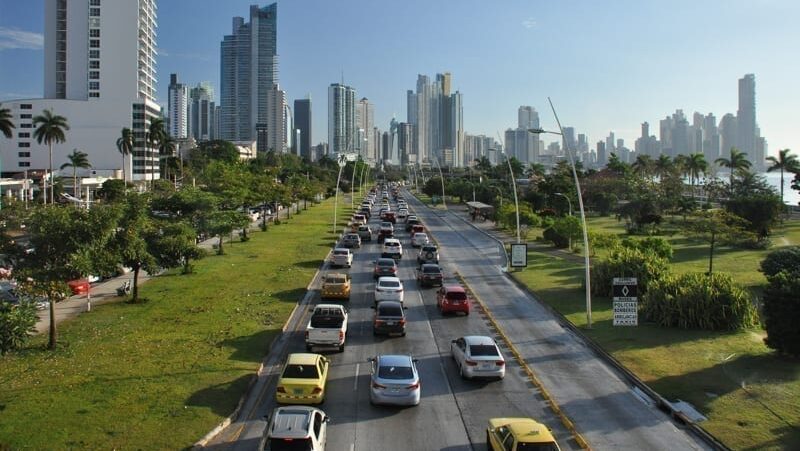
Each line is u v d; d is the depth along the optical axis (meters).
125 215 33.28
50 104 157.12
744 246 60.38
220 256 53.50
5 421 18.14
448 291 34.34
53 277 25.12
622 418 20.12
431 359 26.17
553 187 100.19
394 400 20.22
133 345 26.34
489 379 23.41
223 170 86.12
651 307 32.03
